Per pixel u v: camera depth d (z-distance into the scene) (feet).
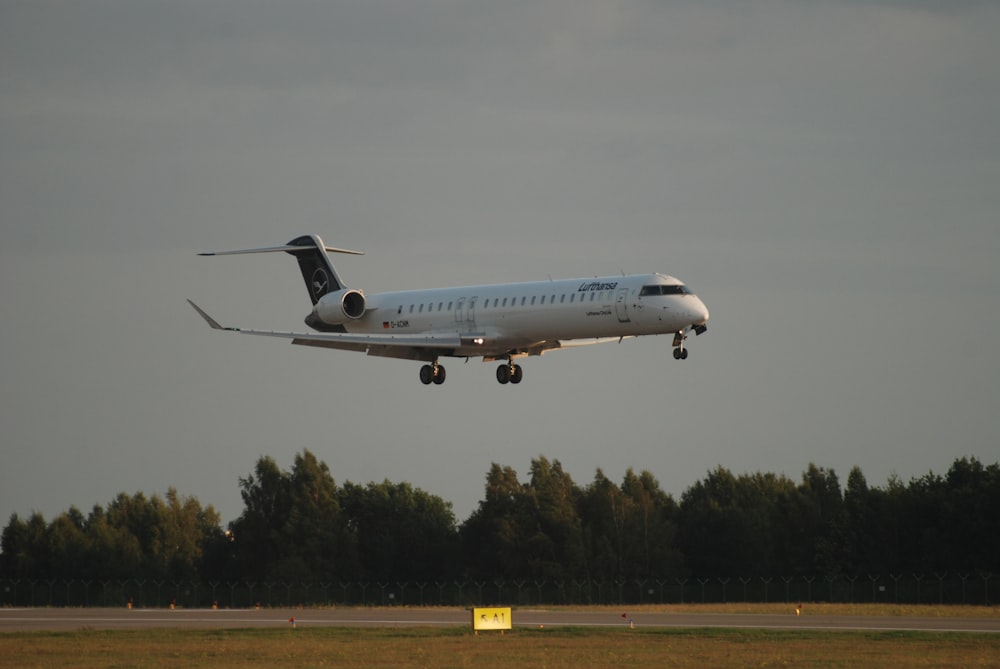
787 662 439.22
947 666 427.33
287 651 477.36
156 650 483.51
